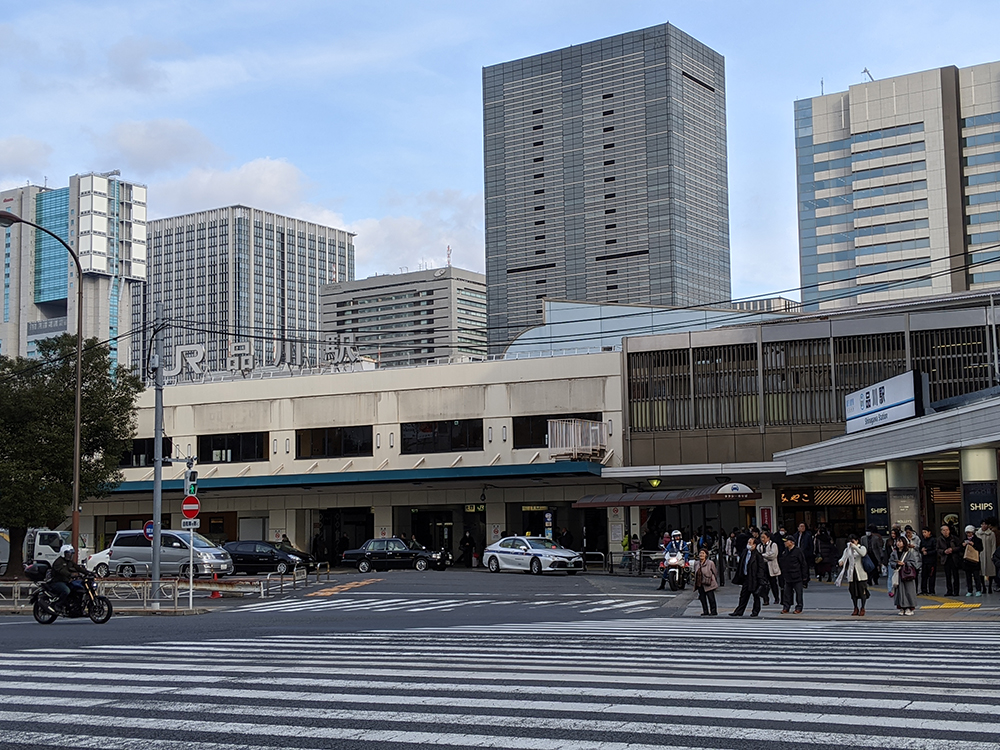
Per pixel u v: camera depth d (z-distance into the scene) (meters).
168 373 62.31
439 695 10.02
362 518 58.78
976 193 133.12
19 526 40.44
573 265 196.38
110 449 43.38
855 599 21.91
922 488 37.97
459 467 52.41
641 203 191.00
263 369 61.56
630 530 50.44
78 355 33.41
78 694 10.41
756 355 48.97
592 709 9.07
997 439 26.80
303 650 15.17
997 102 133.12
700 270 193.62
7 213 31.97
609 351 52.53
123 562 41.25
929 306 47.97
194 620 24.33
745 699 9.52
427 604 29.75
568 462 48.31
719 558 35.91
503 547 45.69
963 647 14.71
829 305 140.88
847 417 40.38
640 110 193.00
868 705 9.09
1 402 40.53
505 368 53.84
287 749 7.61
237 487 56.22
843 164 142.62
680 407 50.12
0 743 7.96
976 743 7.41
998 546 25.28
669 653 14.11
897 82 139.12
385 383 56.31
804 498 48.72
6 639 17.84
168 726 8.57
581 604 28.98
